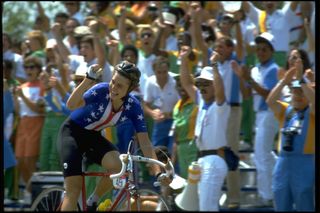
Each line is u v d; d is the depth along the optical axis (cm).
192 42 3073
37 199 2203
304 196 2464
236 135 2855
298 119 2472
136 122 2038
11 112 2880
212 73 2556
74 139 2036
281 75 2698
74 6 3581
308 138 2458
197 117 2614
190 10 3112
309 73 2470
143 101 2825
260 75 2805
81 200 2075
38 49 3334
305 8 3173
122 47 3183
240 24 3173
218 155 2556
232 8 3144
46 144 3000
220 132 2553
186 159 2719
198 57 3011
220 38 2878
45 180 2775
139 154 2241
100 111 2009
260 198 2869
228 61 2870
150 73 2997
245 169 2978
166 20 3183
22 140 3091
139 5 3625
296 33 3222
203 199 2514
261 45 2800
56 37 3011
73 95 1983
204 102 2589
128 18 3550
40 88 3073
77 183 2012
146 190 2200
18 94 3059
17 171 3077
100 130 2069
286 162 2486
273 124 2756
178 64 3038
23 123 3086
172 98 2855
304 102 2472
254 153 2834
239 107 2864
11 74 3080
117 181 1941
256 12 3209
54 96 2941
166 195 2680
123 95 1981
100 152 2056
